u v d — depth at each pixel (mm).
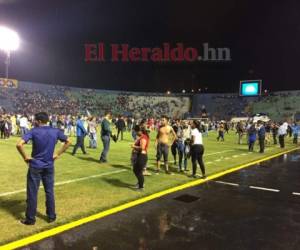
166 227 5996
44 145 5852
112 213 6691
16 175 9945
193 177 10539
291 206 7543
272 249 5160
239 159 15312
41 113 5941
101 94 63406
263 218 6648
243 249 5141
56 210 6621
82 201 7305
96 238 5418
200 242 5367
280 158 16578
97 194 7941
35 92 55219
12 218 6105
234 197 8258
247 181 10281
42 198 7453
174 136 11445
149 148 19078
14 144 18688
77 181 9344
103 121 12930
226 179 10508
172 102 66938
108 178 9875
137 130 8719
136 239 5422
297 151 20656
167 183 9461
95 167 11742
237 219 6547
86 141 22125
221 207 7348
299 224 6328
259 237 5637
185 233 5734
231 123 50125
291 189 9289
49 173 5961
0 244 5031
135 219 6379
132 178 9961
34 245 5082
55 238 5363
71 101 58094
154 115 63000
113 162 13039
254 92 62156
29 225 5777
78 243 5207
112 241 5320
